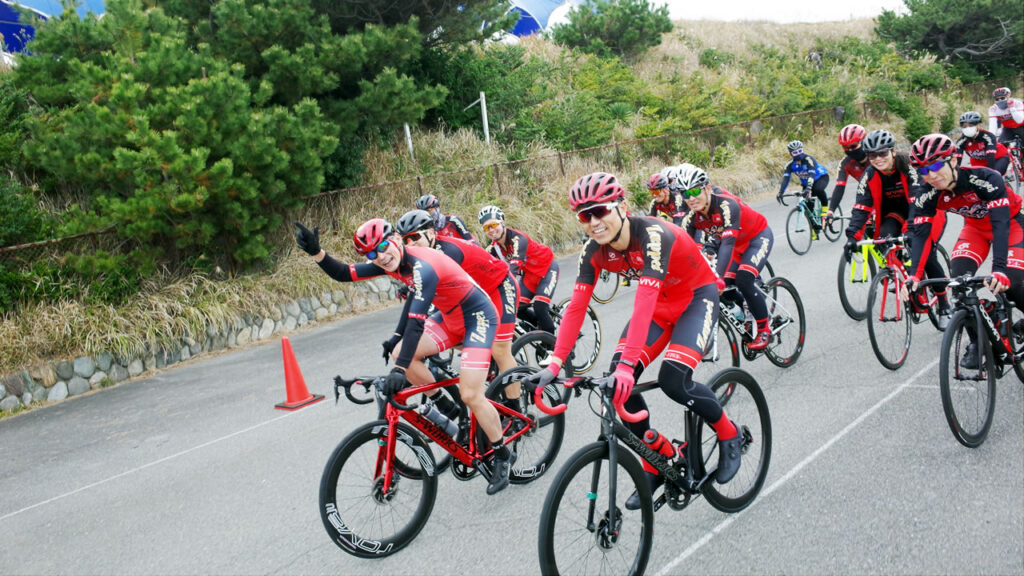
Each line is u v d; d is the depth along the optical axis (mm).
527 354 5133
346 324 9047
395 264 3646
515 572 3068
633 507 2908
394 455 3363
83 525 4156
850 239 5863
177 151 7656
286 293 9164
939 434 3863
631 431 3154
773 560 2930
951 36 28719
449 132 14164
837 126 21250
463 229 6430
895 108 23219
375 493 3363
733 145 17703
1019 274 4086
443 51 14211
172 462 5008
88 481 4895
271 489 4273
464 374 3672
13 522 4359
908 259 5613
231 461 4844
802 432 4121
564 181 13586
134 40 8703
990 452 3588
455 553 3295
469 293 3801
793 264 9180
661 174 6199
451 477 4191
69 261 7891
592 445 2775
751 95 19984
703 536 3197
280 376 6965
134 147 8102
